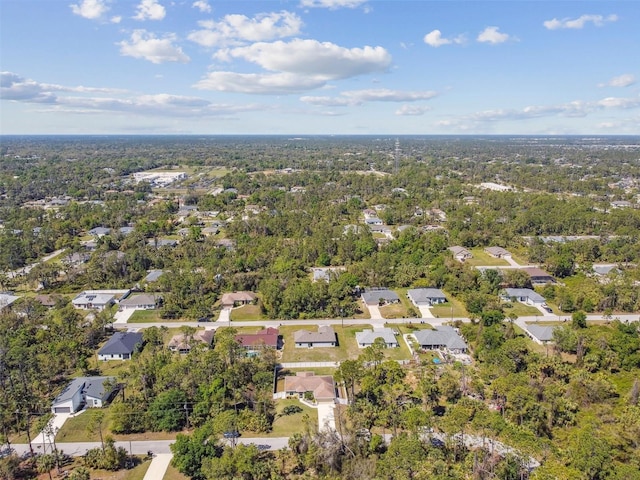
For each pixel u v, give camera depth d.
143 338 95.56
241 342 92.25
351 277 121.06
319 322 106.50
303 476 58.44
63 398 73.88
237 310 112.81
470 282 120.69
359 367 77.25
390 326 104.06
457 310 111.88
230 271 130.12
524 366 81.56
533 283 129.00
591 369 80.94
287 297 109.75
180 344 91.81
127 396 77.50
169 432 69.19
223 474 56.31
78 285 128.88
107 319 102.94
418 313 110.12
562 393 72.94
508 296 116.81
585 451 54.19
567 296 111.62
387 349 93.12
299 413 72.50
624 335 87.38
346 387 79.38
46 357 84.69
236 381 76.00
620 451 57.84
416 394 75.31
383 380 75.62
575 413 69.44
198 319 108.12
